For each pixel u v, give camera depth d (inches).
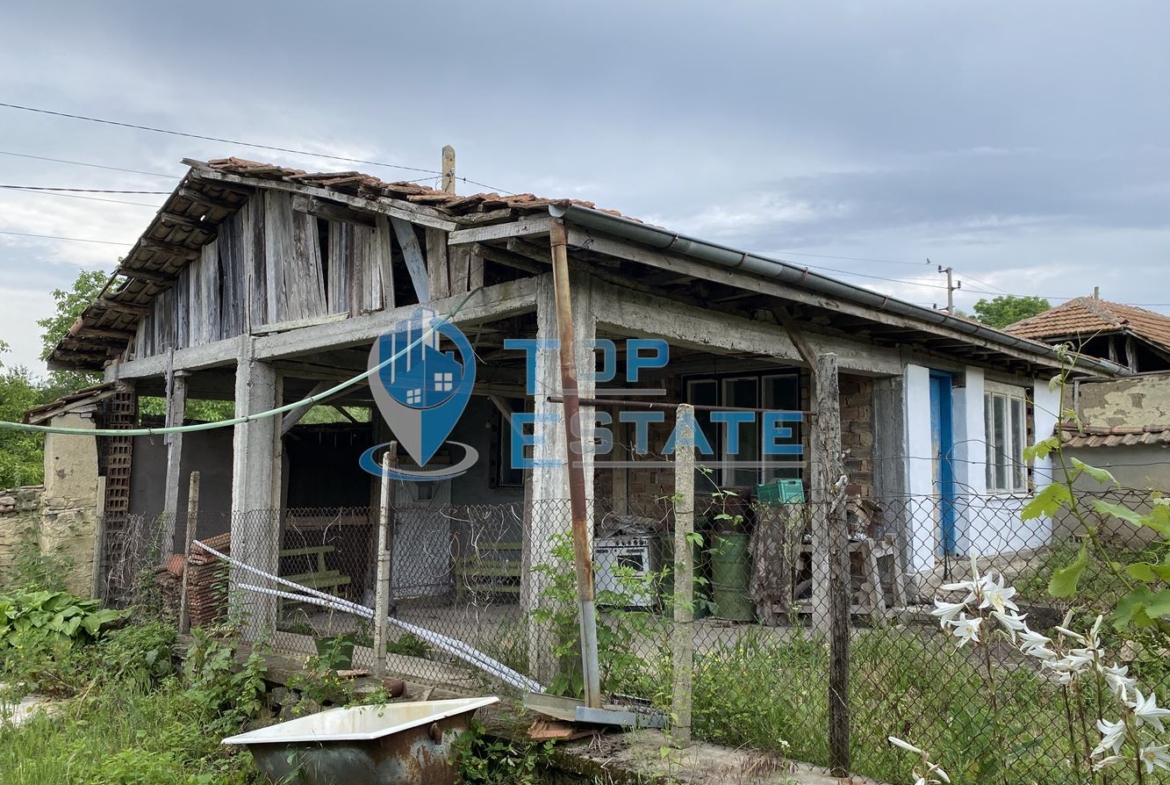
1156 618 93.4
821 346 288.8
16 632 313.6
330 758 156.2
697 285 235.8
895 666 171.2
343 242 282.2
